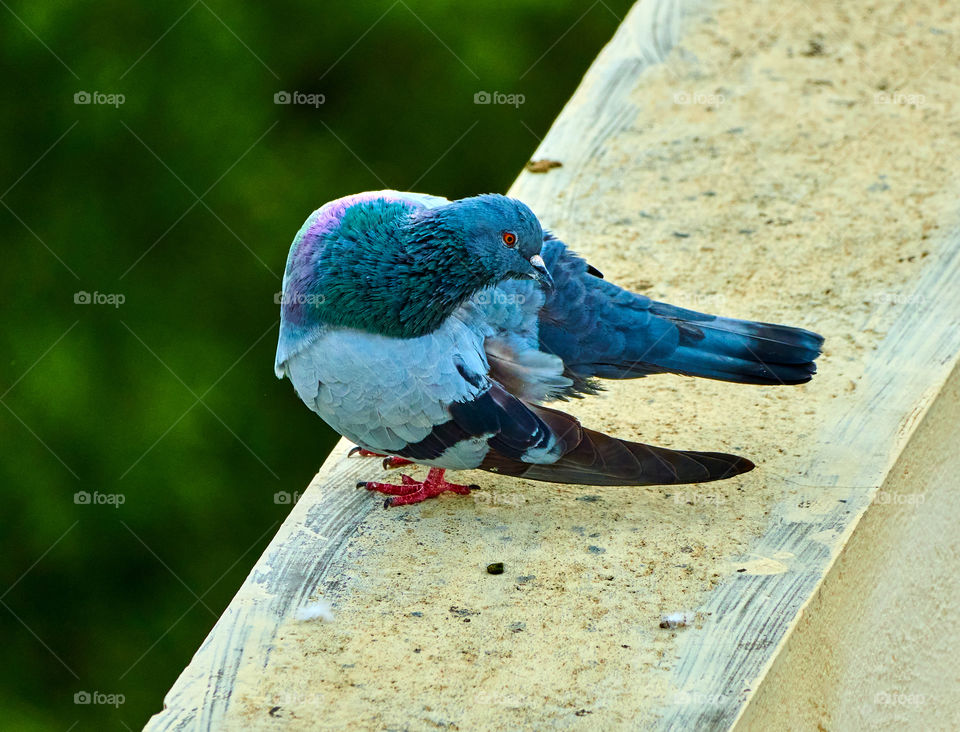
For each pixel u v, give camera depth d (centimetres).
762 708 342
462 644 365
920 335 488
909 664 432
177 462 883
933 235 541
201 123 973
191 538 871
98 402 904
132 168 967
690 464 403
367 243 418
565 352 454
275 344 930
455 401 423
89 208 962
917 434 446
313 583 396
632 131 627
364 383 424
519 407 423
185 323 934
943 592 457
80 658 857
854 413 455
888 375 471
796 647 363
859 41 672
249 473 884
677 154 608
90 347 927
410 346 425
